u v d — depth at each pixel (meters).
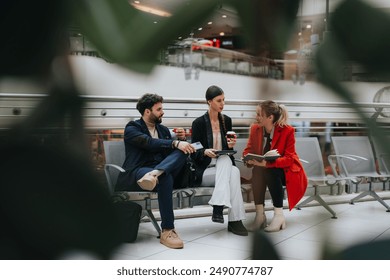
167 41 0.16
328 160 4.37
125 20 0.16
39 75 0.16
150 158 3.15
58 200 0.15
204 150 3.41
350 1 0.16
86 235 0.15
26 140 0.15
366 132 0.16
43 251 0.15
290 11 0.17
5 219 0.15
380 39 0.16
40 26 0.16
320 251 0.16
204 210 4.41
